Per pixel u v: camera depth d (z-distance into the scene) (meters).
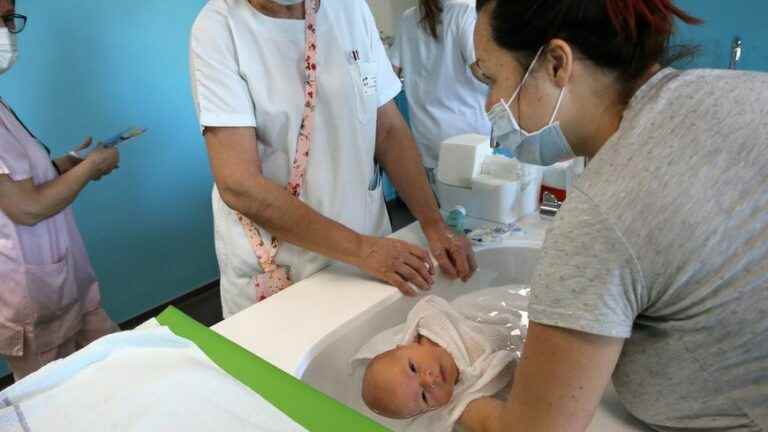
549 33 0.51
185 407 0.53
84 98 2.08
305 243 0.96
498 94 0.60
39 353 1.55
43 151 1.54
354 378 0.94
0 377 2.06
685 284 0.47
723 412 0.54
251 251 1.07
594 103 0.54
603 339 0.47
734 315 0.47
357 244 0.97
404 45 2.05
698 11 1.71
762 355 0.48
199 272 2.63
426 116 2.09
